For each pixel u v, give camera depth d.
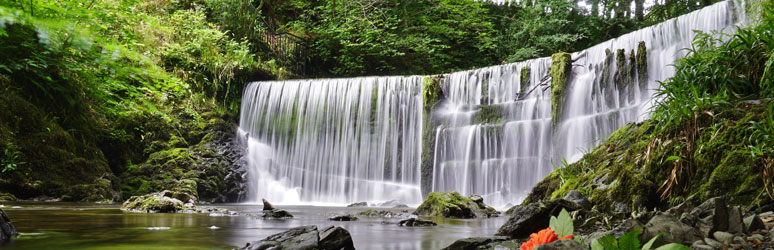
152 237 3.41
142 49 14.12
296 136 14.97
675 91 5.54
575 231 3.94
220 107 15.20
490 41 22.59
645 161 5.21
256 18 20.11
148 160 12.74
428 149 13.09
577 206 4.46
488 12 25.11
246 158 14.21
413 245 3.31
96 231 3.79
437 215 6.86
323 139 14.70
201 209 6.88
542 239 1.28
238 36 18.27
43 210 6.52
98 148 12.00
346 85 14.80
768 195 4.04
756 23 6.79
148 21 13.52
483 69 13.66
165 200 6.76
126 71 12.00
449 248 3.04
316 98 15.02
